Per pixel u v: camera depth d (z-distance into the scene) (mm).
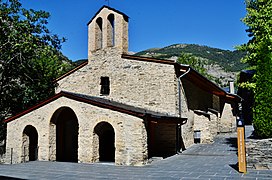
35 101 23375
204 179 10391
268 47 14078
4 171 13812
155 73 19141
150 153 17547
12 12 21922
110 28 21328
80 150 16203
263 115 13688
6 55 21703
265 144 12641
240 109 35781
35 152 18797
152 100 19031
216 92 27531
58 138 20094
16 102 23391
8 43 21656
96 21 21656
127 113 14984
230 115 30016
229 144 20734
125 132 14953
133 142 14711
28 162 17156
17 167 15117
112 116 15391
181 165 13797
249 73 28234
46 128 17484
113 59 20656
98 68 21188
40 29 23125
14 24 21750
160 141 18719
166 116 16344
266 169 11867
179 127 19047
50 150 17438
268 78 13586
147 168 13422
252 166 12375
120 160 14914
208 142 21688
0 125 22406
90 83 21438
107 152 18500
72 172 13008
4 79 22750
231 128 29828
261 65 13953
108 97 20500
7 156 18422
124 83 20047
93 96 19828
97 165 15000
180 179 10594
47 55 24062
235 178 10320
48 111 17484
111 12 20844
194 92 22656
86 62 21766
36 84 23703
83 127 16234
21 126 18219
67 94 16781
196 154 17391
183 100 20125
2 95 22844
